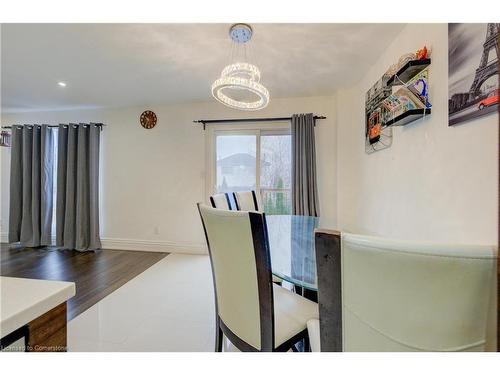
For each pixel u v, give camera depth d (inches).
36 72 104.9
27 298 23.1
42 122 163.0
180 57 91.4
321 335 27.2
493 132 41.4
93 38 78.9
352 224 121.5
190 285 105.3
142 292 98.8
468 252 20.4
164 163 153.0
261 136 145.9
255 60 93.6
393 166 79.8
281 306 50.8
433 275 21.1
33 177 155.4
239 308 43.9
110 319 79.9
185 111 150.1
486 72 42.0
